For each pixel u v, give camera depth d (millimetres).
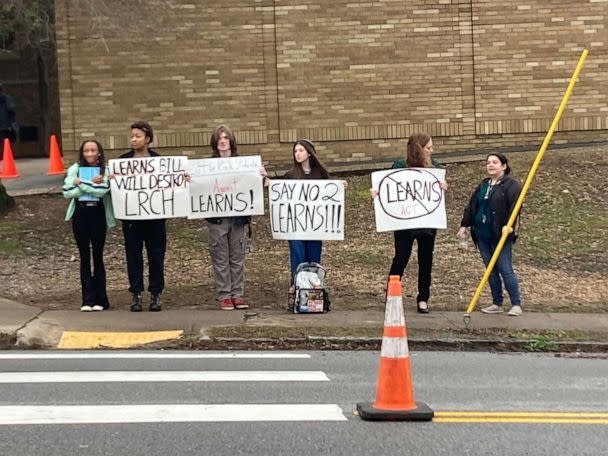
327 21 15664
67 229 13133
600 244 12109
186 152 15719
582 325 8945
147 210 9133
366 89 15758
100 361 7332
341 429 5215
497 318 9195
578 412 5723
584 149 15617
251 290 10531
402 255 9281
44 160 23984
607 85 15867
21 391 6117
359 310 9570
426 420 5438
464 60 15781
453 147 15883
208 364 7234
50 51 23688
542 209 13398
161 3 15320
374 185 9172
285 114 15742
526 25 15766
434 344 8250
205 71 15648
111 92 15594
